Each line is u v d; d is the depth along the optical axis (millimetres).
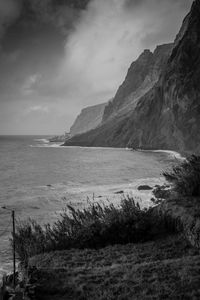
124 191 50219
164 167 83125
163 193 40344
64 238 18281
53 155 134000
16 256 23422
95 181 63219
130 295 10500
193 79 132625
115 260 14797
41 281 12250
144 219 19094
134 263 14055
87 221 19359
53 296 11117
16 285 12609
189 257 13672
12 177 70312
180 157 110688
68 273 12977
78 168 86562
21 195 48781
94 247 17781
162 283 11070
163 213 19219
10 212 37750
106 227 18375
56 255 16188
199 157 25250
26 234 19453
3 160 112938
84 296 10812
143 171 77000
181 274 11594
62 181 63812
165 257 14617
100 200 43844
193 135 129875
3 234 29094
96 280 12055
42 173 77250
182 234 16797
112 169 82750
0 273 20422
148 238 17875
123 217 18906
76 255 16031
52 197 46906
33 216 35906
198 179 21469
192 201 19406
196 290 10305
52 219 34250
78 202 43062
